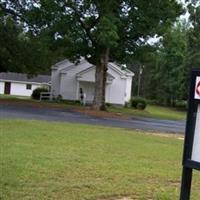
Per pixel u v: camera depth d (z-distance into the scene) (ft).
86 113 98.94
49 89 176.14
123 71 167.84
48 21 111.75
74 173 28.09
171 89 229.66
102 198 22.65
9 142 39.88
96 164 31.91
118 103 168.25
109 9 104.99
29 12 117.60
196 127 16.76
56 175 27.04
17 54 136.56
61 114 89.30
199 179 29.76
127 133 61.31
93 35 110.73
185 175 16.88
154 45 118.42
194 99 16.75
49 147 38.91
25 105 107.24
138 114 122.42
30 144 39.78
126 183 26.30
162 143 52.49
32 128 53.93
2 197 21.31
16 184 23.95
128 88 179.93
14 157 31.99
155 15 110.11
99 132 57.67
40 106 108.58
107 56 114.73
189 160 16.70
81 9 109.81
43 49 129.29
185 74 208.54
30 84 247.09
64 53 119.34
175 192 24.91
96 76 115.85
